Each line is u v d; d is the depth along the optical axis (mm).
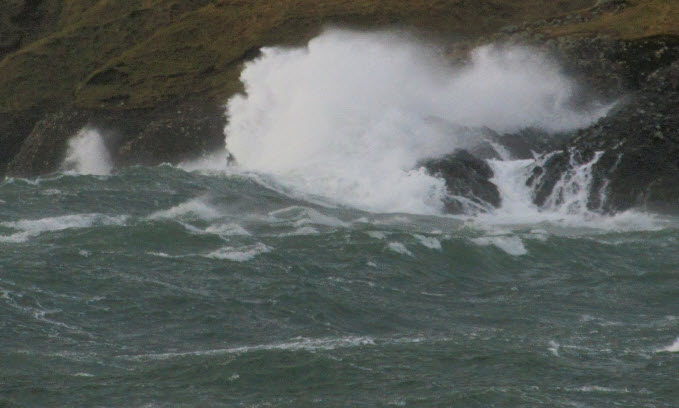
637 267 89688
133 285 77250
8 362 61406
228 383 59156
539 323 72688
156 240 90875
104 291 75812
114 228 92750
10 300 72250
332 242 92875
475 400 56969
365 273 84312
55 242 89562
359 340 67500
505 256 91688
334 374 60500
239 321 70938
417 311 75250
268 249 88562
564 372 61656
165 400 56656
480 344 66750
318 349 64625
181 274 81188
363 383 59375
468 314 74938
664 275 86438
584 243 96562
